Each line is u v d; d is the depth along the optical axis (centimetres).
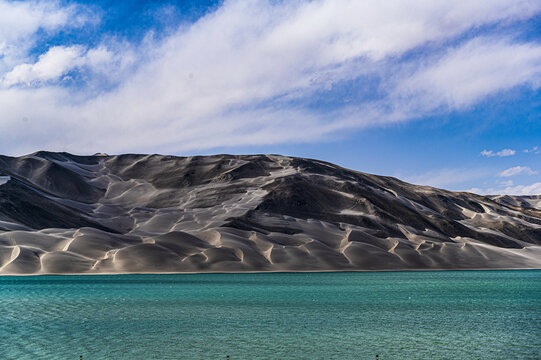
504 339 4341
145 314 5800
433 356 3666
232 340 4184
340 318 5569
